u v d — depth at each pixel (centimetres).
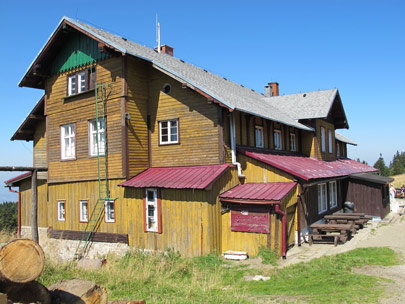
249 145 1747
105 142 1641
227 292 955
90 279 1050
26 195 2152
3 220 3666
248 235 1408
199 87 1504
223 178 1483
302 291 930
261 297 898
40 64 1859
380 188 2142
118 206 1602
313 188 1769
